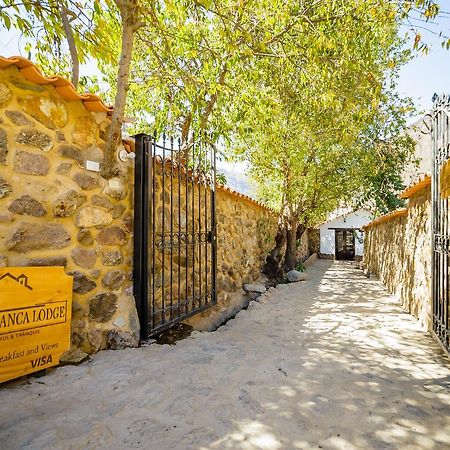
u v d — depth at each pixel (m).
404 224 6.14
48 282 2.43
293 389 2.41
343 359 3.11
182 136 6.24
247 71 4.99
